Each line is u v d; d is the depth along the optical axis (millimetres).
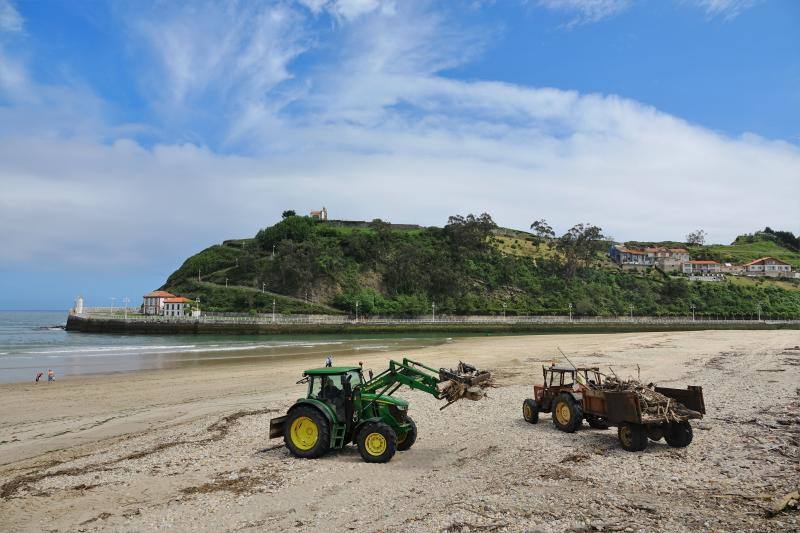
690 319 117438
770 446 12172
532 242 171125
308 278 121625
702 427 14641
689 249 190750
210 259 143875
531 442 13867
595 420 15375
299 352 51000
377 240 140750
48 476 11875
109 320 94375
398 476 11070
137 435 16484
